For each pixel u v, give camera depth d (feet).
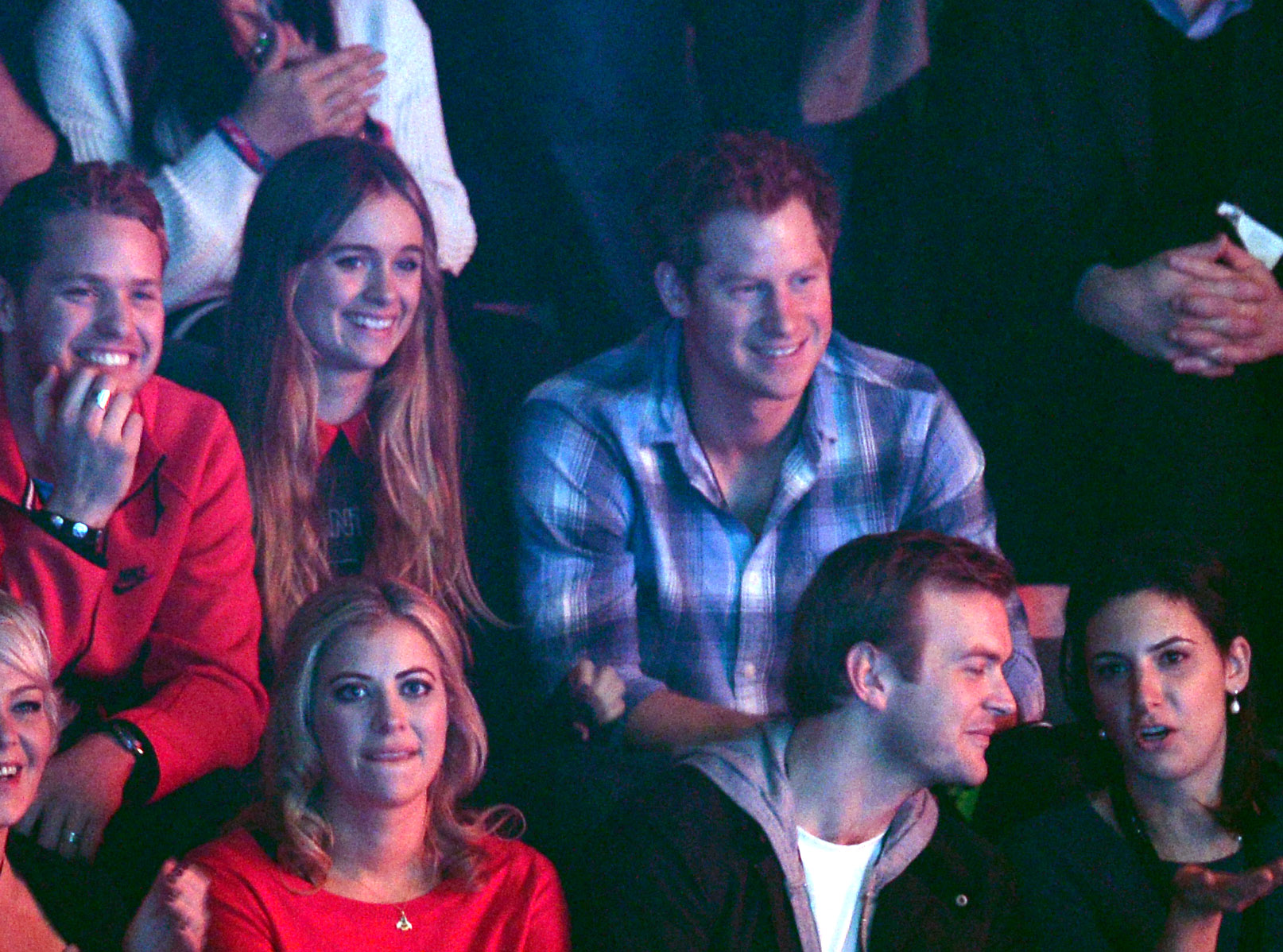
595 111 39.58
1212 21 41.47
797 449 36.19
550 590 35.45
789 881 26.37
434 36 37.99
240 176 34.50
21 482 29.81
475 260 38.83
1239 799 29.68
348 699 25.49
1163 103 41.98
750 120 40.98
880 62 41.45
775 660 36.50
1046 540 41.93
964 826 28.53
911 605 26.61
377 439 35.22
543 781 31.94
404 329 35.55
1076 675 30.35
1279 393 41.45
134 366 30.68
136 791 28.50
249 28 35.14
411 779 25.44
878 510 36.83
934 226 42.09
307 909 25.07
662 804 26.58
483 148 39.17
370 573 34.94
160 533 31.09
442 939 25.59
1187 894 26.09
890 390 36.83
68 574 28.71
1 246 30.12
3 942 24.07
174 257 33.88
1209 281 40.32
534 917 26.27
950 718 26.48
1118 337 41.16
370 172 35.06
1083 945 29.12
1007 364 42.01
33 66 33.81
